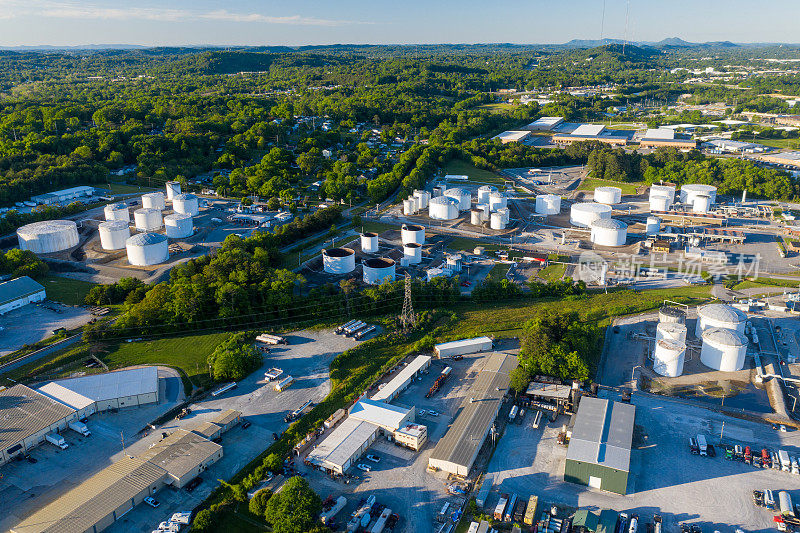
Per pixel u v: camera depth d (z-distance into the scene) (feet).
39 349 551.18
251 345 555.69
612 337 594.24
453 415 467.11
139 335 587.27
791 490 379.96
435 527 352.69
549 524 350.64
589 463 379.76
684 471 399.65
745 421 455.63
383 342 585.63
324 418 457.68
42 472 394.93
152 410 466.29
